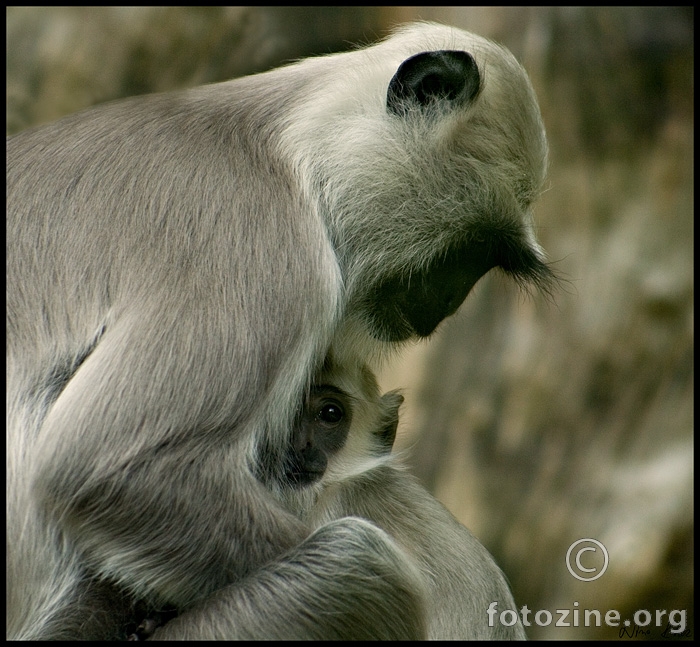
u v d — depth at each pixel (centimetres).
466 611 1066
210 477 807
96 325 852
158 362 810
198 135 947
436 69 1053
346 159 1023
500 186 1092
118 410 795
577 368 1850
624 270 1855
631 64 1886
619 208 1880
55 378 851
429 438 1869
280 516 845
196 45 1862
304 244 898
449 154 1069
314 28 1878
